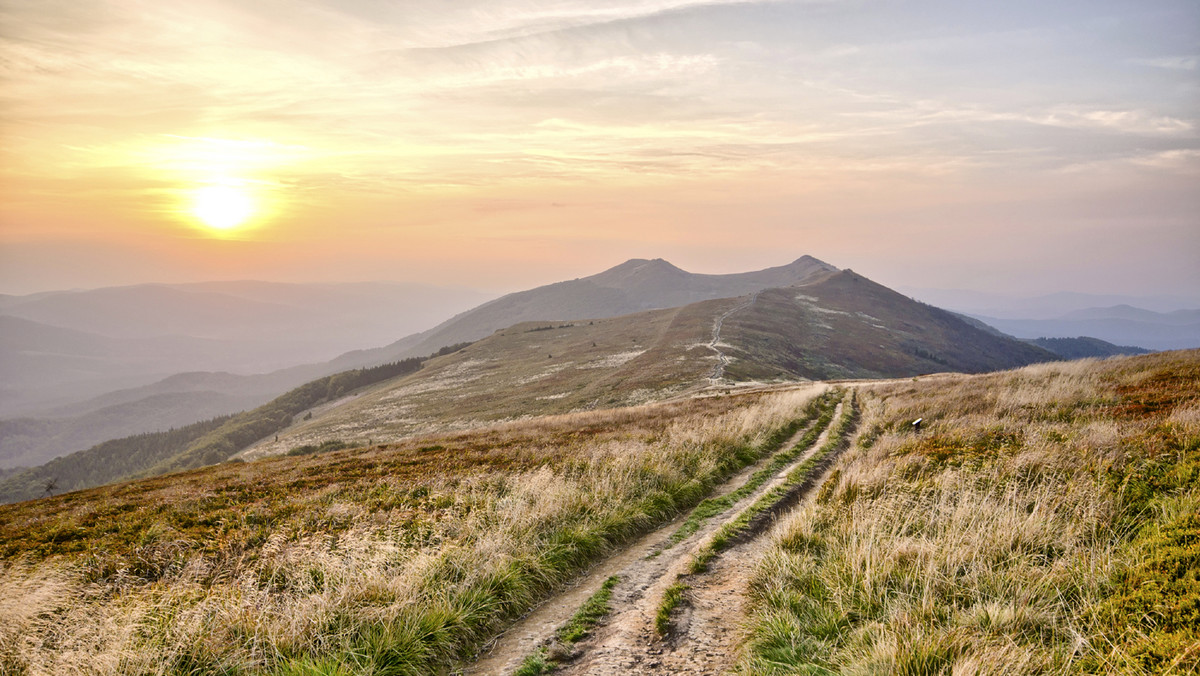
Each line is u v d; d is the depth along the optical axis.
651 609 7.88
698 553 9.88
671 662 6.44
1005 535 7.72
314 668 6.09
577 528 10.62
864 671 5.38
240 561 10.50
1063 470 10.05
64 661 6.59
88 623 7.61
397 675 6.26
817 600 7.23
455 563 8.68
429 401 121.06
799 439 21.83
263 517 15.48
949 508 9.20
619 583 8.95
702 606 7.87
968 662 4.91
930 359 181.12
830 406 34.06
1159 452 9.88
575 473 14.92
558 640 7.23
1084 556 6.80
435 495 14.71
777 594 7.45
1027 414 17.23
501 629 7.68
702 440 18.53
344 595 7.58
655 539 11.12
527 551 9.34
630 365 111.38
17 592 8.73
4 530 18.88
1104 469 9.55
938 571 7.14
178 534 14.34
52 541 16.22
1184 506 7.40
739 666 6.05
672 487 13.81
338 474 22.88
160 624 7.36
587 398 85.69
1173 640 4.78
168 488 26.06
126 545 14.14
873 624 6.12
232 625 7.06
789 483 14.77
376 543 9.73
